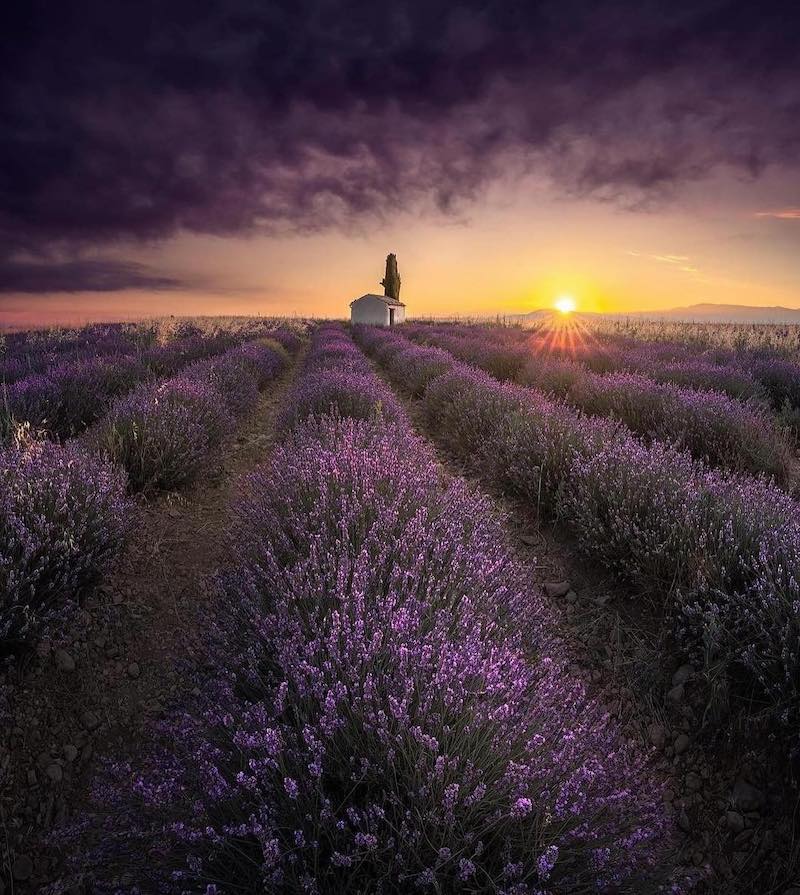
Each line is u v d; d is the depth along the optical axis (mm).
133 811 1905
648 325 26375
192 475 5805
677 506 3803
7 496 3334
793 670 2406
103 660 3131
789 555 2965
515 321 39375
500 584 3074
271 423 9648
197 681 2564
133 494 5152
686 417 6523
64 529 3285
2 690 2666
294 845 1636
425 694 1930
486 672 2066
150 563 4164
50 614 2922
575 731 1997
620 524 3762
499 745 1840
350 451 4332
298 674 1973
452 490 4066
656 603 3375
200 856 1697
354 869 1577
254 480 4590
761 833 2184
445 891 1562
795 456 6695
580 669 3137
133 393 7031
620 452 4609
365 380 9508
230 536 3910
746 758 2428
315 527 3414
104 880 1944
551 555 4410
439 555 3092
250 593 2842
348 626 2232
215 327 27547
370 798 1789
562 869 1645
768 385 10312
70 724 2721
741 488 3930
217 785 1652
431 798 1608
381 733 1751
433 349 16281
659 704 2826
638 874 1721
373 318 54500
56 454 4188
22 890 2031
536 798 1740
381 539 3236
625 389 7984
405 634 2273
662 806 2100
